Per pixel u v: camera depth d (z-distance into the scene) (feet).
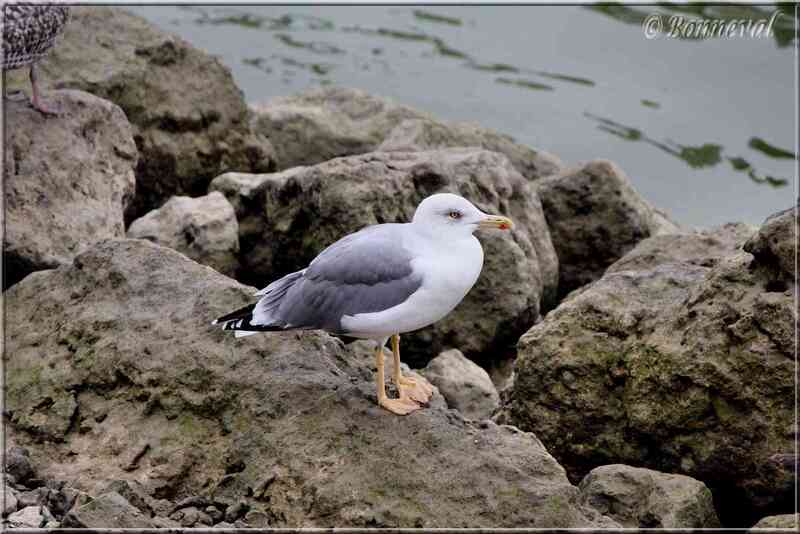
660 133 74.95
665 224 60.80
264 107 68.28
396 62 82.74
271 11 89.56
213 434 33.50
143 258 38.40
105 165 49.93
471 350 47.67
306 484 31.07
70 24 59.06
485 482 30.32
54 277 39.17
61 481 32.83
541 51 83.71
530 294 48.16
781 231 32.81
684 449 34.63
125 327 36.17
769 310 32.68
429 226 33.06
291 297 32.83
